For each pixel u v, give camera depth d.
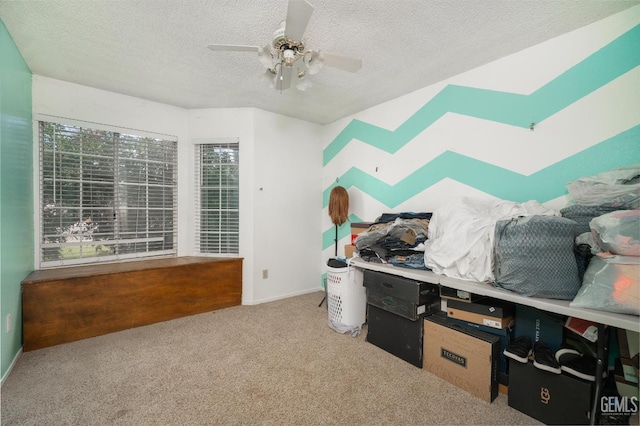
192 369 1.95
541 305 1.35
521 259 1.45
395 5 1.64
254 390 1.72
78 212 2.75
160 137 3.21
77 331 2.37
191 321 2.80
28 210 2.38
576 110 1.84
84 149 2.77
